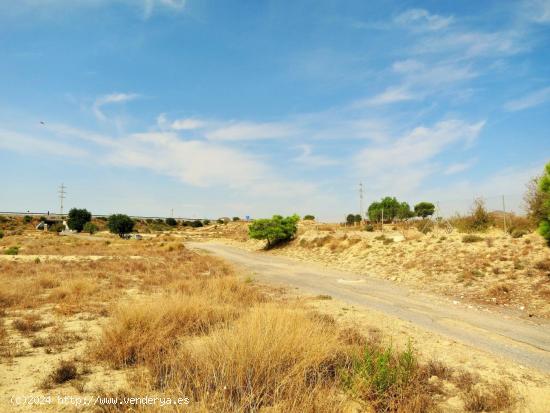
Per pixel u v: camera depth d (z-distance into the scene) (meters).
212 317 8.27
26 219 104.56
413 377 5.35
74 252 36.00
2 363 6.08
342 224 57.25
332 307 11.66
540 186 13.16
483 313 11.17
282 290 15.50
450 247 20.44
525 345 7.93
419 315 10.86
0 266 21.61
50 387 5.11
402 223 39.47
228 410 4.06
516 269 14.89
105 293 12.86
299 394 4.43
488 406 4.77
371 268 22.14
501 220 24.17
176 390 4.55
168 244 51.00
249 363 5.03
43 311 10.41
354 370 5.29
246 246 55.47
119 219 76.94
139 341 6.42
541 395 5.26
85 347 6.97
